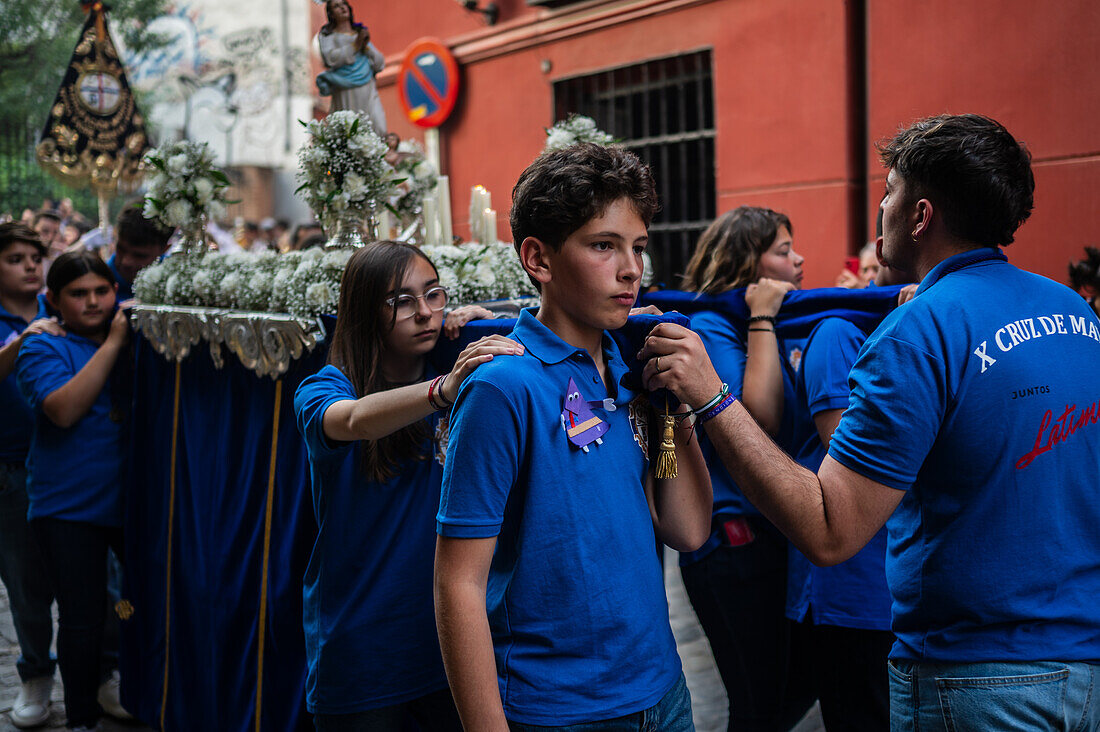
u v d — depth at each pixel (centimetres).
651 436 159
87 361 326
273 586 245
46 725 341
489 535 135
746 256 245
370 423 173
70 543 314
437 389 159
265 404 252
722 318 242
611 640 141
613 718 139
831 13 537
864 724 219
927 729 145
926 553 146
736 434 147
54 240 880
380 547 205
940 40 493
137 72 2362
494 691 133
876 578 212
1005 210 150
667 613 153
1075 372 144
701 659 379
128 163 579
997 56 473
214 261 292
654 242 656
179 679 291
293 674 240
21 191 1437
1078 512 143
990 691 138
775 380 225
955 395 141
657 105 645
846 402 205
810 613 224
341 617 205
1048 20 454
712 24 594
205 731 277
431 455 209
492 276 273
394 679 205
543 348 144
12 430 341
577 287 140
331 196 272
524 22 701
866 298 217
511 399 136
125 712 348
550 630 139
